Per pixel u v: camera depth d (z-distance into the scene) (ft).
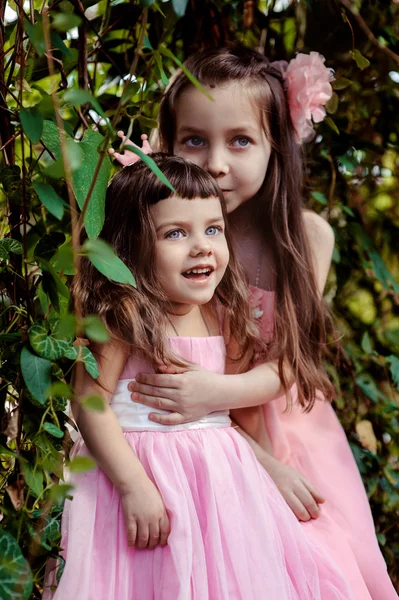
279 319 6.07
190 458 5.04
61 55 5.65
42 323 4.31
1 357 4.46
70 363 4.70
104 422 4.93
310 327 6.33
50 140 4.36
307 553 5.06
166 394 5.16
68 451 4.71
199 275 5.19
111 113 5.75
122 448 4.92
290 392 6.24
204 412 5.26
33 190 4.69
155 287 5.18
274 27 7.55
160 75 4.96
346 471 6.22
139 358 5.24
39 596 5.01
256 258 6.43
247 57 6.19
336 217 7.80
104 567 4.67
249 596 4.63
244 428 6.01
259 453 5.78
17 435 4.47
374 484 7.47
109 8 6.02
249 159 5.99
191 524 4.77
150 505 4.76
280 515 5.14
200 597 4.54
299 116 6.31
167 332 5.33
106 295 5.14
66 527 4.80
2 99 4.69
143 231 5.15
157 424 5.15
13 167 4.65
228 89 5.90
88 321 4.00
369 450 7.61
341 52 7.52
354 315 7.88
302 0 7.35
